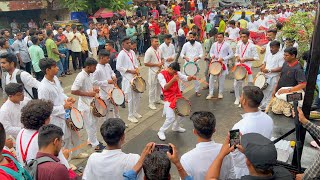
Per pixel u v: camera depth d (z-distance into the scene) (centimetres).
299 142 353
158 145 316
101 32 1519
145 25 1655
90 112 644
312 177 302
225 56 944
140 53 1669
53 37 1228
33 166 307
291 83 698
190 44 963
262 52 1002
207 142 329
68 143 589
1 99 1002
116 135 332
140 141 715
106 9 1912
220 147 330
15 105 480
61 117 554
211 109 891
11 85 468
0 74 1064
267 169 252
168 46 955
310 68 346
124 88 809
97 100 641
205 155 324
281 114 765
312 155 499
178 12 2286
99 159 336
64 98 580
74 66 1353
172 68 679
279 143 487
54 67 540
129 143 707
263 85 786
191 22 1950
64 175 306
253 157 252
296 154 381
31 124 378
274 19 1756
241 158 373
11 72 609
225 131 748
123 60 796
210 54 971
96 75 703
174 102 686
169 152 307
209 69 937
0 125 286
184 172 301
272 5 2836
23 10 1973
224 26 1739
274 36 868
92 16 1912
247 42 891
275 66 788
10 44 1197
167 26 1788
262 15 1738
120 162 333
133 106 820
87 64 617
